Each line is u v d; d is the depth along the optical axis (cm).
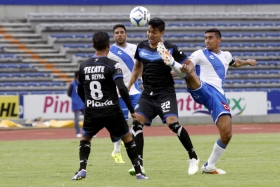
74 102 6500
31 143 5562
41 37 10169
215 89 2984
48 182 2734
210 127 7769
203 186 2534
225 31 10719
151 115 2962
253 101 8400
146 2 10938
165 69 2923
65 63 9750
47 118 7931
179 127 2914
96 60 2645
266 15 11138
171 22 10756
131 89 3919
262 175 2945
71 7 10712
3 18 10412
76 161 3819
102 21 10569
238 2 11269
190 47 10150
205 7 11144
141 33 10394
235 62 3184
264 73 9781
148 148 4759
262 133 6619
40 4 10588
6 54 9644
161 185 2566
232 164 3478
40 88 9094
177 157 3988
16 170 3300
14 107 7825
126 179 2809
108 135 6700
